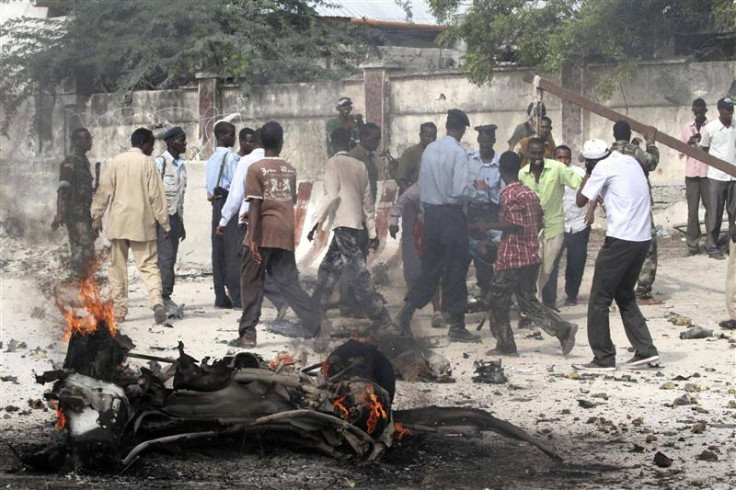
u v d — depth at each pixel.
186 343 10.59
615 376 9.27
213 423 6.27
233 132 13.15
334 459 6.36
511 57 21.70
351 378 6.55
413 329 11.56
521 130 15.37
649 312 12.67
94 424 5.96
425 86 22.14
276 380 6.36
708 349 10.46
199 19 25.50
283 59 25.78
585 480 6.09
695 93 19.11
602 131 19.75
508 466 6.35
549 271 12.38
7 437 6.86
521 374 9.31
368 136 12.02
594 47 19.45
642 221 9.51
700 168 16.16
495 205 11.75
